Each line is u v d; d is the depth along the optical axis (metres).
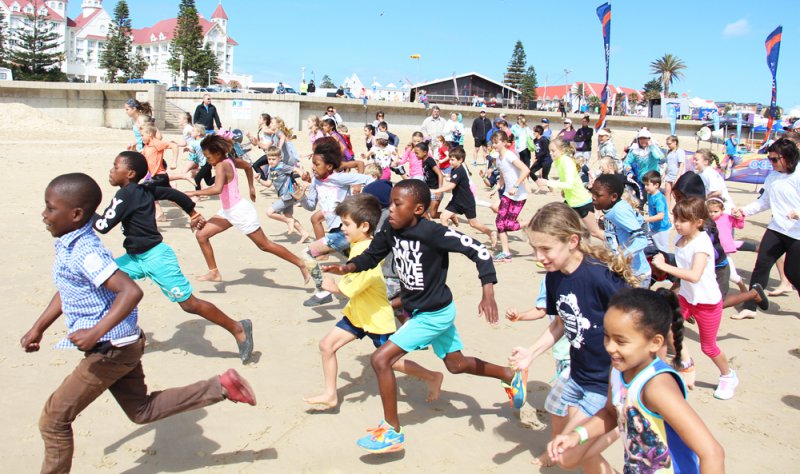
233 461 3.97
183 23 85.19
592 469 3.35
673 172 13.14
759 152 20.62
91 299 3.30
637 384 2.59
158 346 5.68
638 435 2.63
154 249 5.00
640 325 2.53
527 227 3.44
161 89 29.55
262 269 8.32
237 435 4.27
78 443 4.09
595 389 3.41
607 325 2.62
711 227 6.66
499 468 3.98
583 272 3.33
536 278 8.48
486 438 4.33
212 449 4.09
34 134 24.42
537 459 4.04
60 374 5.05
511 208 9.14
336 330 4.54
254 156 21.70
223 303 6.91
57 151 19.81
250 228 6.79
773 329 6.85
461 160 9.44
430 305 3.96
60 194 3.16
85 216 3.25
